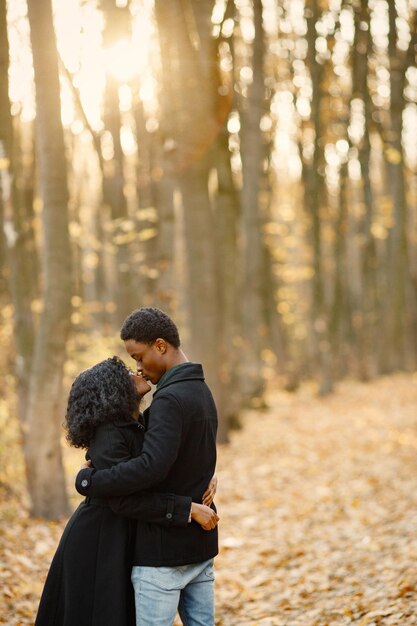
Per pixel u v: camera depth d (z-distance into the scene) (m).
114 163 13.86
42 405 7.46
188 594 3.30
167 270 14.63
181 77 10.84
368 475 10.07
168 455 2.99
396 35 18.75
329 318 22.78
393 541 6.51
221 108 11.17
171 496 3.05
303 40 19.14
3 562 5.78
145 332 3.22
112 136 13.66
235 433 14.83
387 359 25.83
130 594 3.12
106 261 20.55
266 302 22.84
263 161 20.30
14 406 8.88
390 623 4.46
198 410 3.15
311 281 21.83
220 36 10.80
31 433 7.51
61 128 7.20
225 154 14.10
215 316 12.41
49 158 7.20
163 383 3.20
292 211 24.92
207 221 11.99
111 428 3.10
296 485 10.12
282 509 8.74
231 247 15.12
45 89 7.05
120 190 14.06
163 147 11.44
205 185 11.88
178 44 10.65
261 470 11.18
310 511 8.48
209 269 12.13
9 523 7.18
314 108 19.34
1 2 7.56
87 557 3.10
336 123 19.91
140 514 3.03
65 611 3.09
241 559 6.87
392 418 15.59
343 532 7.31
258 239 17.84
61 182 7.27
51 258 7.31
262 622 5.06
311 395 21.70
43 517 7.54
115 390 3.12
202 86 10.89
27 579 5.62
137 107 14.77
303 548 6.95
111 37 12.00
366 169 21.73
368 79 19.31
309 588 5.70
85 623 3.05
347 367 27.44
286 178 25.58
